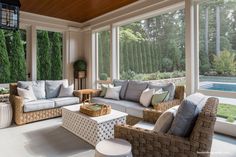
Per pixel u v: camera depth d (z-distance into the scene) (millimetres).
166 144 1520
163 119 1687
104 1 4246
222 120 3109
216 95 3232
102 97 4297
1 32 4754
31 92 3963
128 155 1511
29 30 5172
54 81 4586
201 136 1377
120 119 2789
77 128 2977
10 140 2787
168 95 3258
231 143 2656
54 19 5531
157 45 4258
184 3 3580
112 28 5109
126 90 4148
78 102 4367
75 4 4406
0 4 2439
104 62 5664
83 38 6234
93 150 2479
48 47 5625
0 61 4750
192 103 1538
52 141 2758
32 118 3637
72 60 6000
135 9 4414
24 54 5180
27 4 4359
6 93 4461
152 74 4371
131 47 4840
